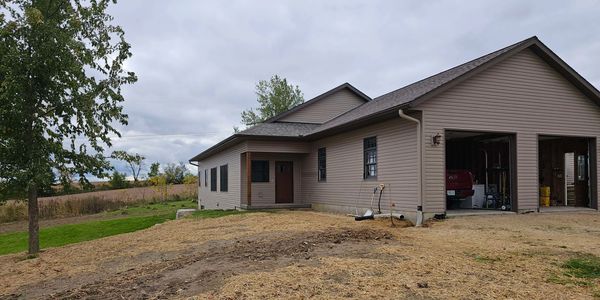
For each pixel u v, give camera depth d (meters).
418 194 11.12
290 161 19.47
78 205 26.22
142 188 38.28
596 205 13.30
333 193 16.05
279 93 40.34
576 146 14.30
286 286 4.62
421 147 11.10
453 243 7.32
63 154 9.07
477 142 15.61
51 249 9.88
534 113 12.59
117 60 9.51
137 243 9.33
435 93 11.06
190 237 9.46
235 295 4.39
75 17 9.02
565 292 4.44
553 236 8.10
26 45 8.51
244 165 18.77
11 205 22.98
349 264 5.46
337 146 15.84
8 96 8.09
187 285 4.98
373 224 10.74
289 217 12.82
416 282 4.69
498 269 5.37
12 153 8.45
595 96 13.23
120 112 9.78
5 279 6.86
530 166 12.45
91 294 5.14
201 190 27.73
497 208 13.26
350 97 22.22
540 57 12.72
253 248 7.03
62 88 8.96
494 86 12.08
